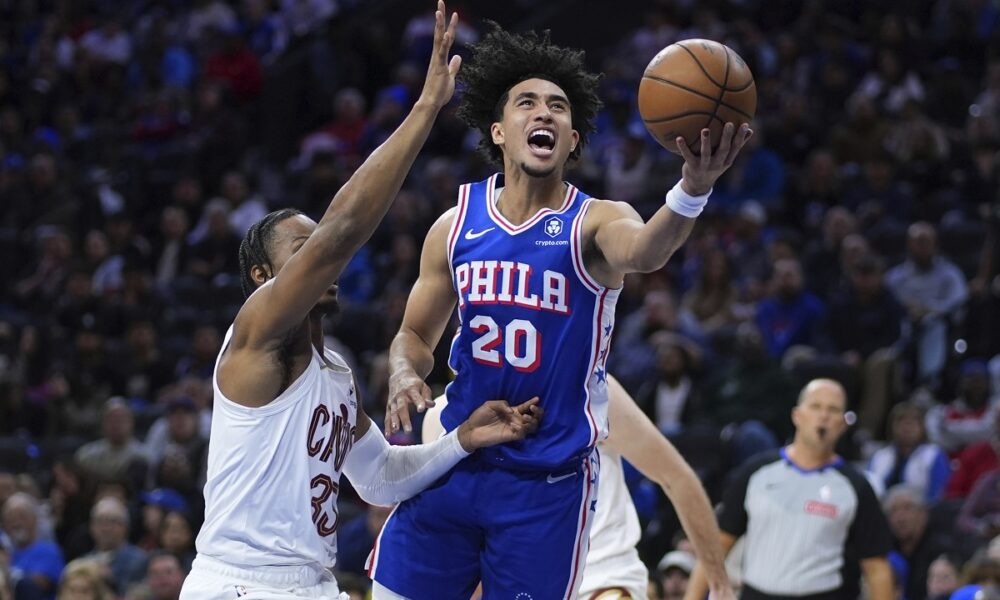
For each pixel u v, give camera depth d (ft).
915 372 86.38
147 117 128.88
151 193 121.80
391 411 31.04
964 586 52.49
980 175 103.09
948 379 85.35
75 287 104.32
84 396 94.99
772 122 111.24
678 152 29.50
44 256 110.83
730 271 94.22
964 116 113.09
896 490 65.31
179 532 69.46
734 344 86.99
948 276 91.09
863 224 100.73
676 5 129.18
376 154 29.14
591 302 31.04
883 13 129.39
